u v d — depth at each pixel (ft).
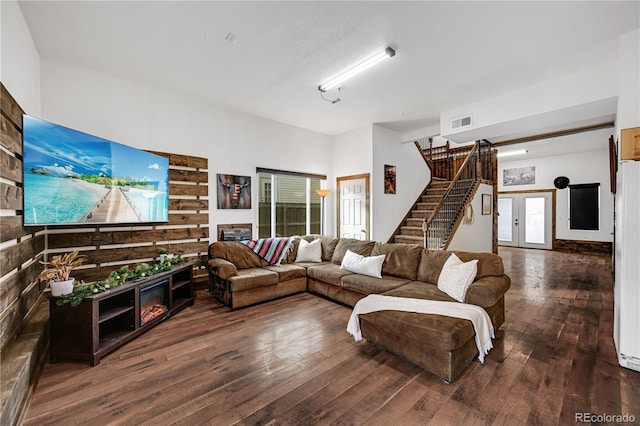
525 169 31.42
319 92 13.47
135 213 11.14
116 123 11.91
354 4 7.73
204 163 14.46
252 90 13.32
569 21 8.40
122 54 10.26
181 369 7.43
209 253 13.96
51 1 7.58
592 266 20.65
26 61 8.61
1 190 6.33
